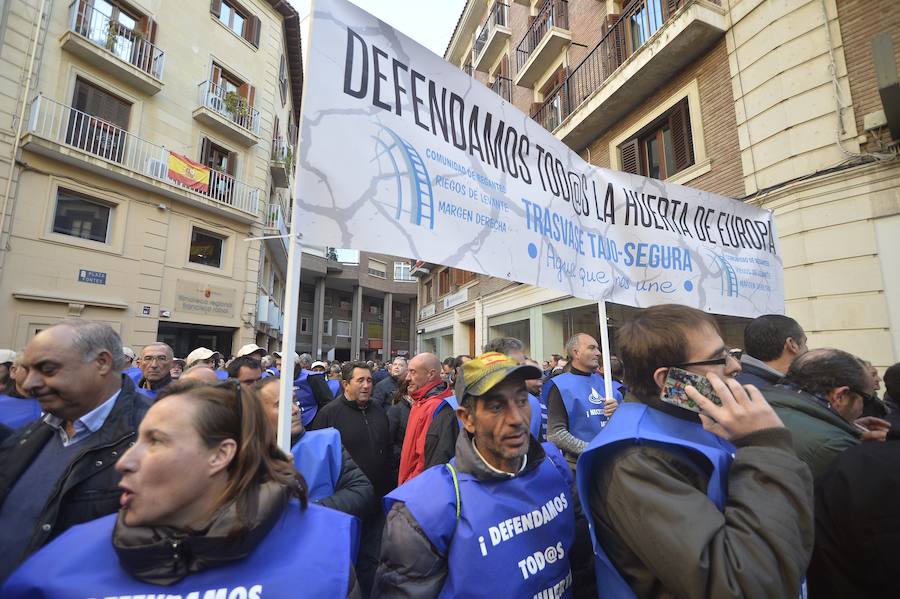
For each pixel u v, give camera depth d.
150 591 0.90
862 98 5.10
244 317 14.23
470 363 1.43
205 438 0.99
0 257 9.18
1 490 1.50
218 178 13.98
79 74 10.66
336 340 35.69
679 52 7.23
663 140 8.30
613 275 3.05
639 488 0.97
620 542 1.07
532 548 1.32
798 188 5.52
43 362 1.48
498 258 2.29
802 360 1.82
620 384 3.31
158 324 12.07
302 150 1.64
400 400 4.21
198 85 13.43
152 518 0.93
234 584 0.92
